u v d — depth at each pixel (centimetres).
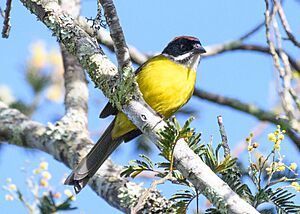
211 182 761
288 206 809
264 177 868
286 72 842
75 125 1171
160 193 956
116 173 1045
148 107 821
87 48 870
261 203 817
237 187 847
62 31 887
